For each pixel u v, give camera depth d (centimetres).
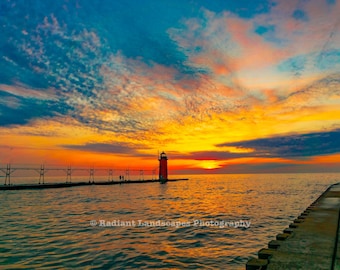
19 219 2559
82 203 4312
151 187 10312
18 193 6994
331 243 722
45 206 3844
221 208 3497
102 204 4134
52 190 8350
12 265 1185
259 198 5059
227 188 8925
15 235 1797
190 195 6056
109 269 1152
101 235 1806
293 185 10212
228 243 1617
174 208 3534
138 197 5600
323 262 567
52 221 2431
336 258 588
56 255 1337
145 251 1426
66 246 1505
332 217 1155
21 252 1383
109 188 9606
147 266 1196
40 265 1188
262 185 10612
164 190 8300
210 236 1798
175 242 1628
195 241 1659
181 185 11919
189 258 1319
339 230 891
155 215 2839
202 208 3512
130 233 1881
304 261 575
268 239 1728
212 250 1460
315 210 1380
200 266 1205
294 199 4797
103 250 1432
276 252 645
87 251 1410
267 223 2331
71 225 2212
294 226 1048
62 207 3700
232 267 1197
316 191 6931
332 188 3472
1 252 1382
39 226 2162
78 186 10688
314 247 684
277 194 6034
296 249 666
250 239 1725
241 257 1343
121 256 1332
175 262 1256
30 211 3234
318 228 922
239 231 1975
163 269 1162
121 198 5362
